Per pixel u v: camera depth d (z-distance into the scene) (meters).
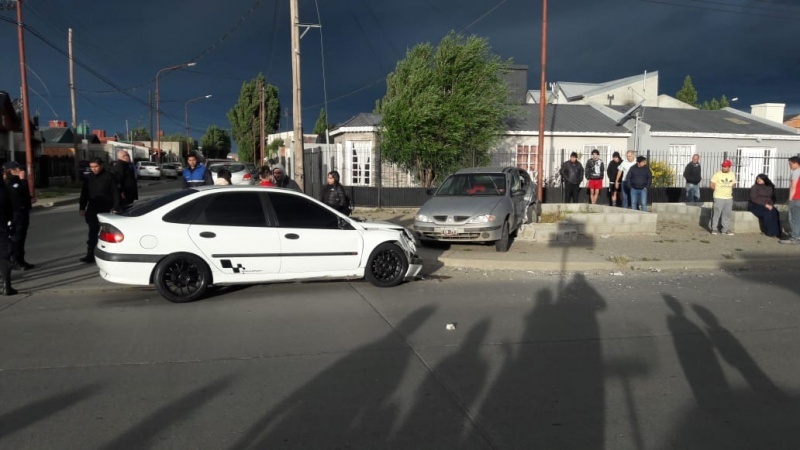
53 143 52.44
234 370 5.40
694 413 4.58
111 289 8.55
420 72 19.97
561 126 25.27
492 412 4.55
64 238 13.45
